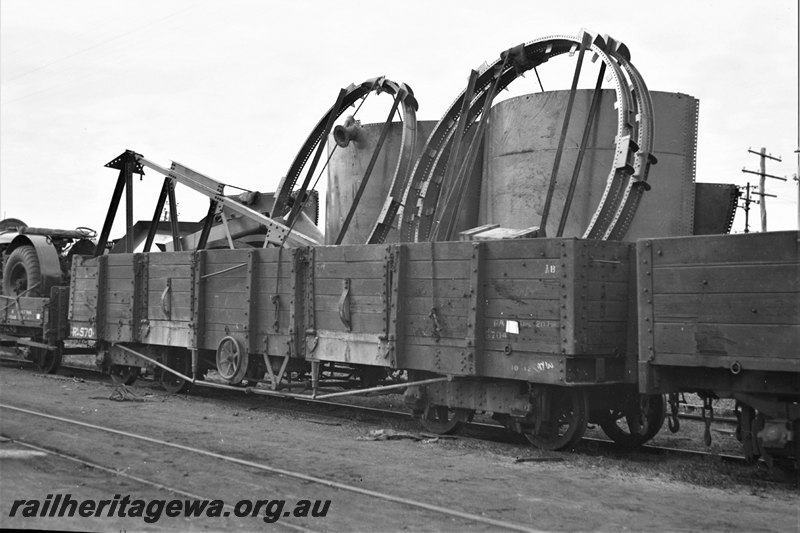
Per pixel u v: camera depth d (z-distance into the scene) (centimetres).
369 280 985
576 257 784
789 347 664
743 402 725
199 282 1252
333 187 1587
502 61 1198
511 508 600
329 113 1487
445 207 1141
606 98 1135
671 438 982
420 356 922
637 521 571
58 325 1588
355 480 686
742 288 692
